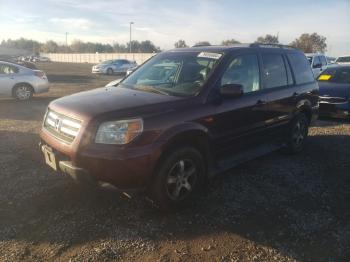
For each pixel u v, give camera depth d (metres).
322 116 9.98
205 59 4.92
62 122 4.03
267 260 3.38
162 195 3.99
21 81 13.15
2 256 3.30
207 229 3.85
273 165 5.84
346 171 5.70
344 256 3.48
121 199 4.40
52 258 3.30
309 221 4.09
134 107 3.92
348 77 10.52
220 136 4.60
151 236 3.68
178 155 4.04
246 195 4.67
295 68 6.33
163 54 5.59
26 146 6.45
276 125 5.73
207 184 4.90
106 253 3.39
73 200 4.35
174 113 4.05
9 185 4.71
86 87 18.89
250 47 5.38
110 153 3.64
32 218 3.94
